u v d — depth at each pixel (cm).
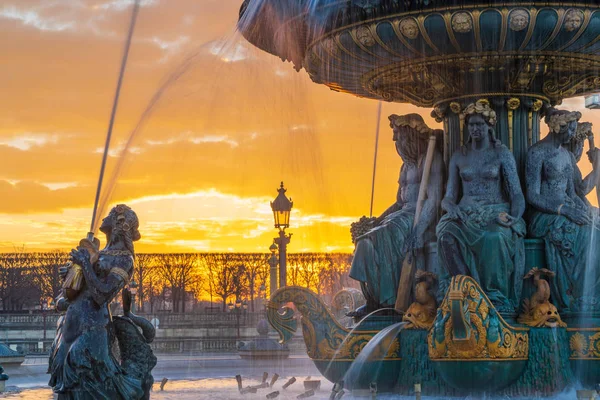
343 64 935
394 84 956
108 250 689
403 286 928
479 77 902
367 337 920
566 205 884
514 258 866
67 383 658
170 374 1630
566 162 898
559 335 855
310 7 877
